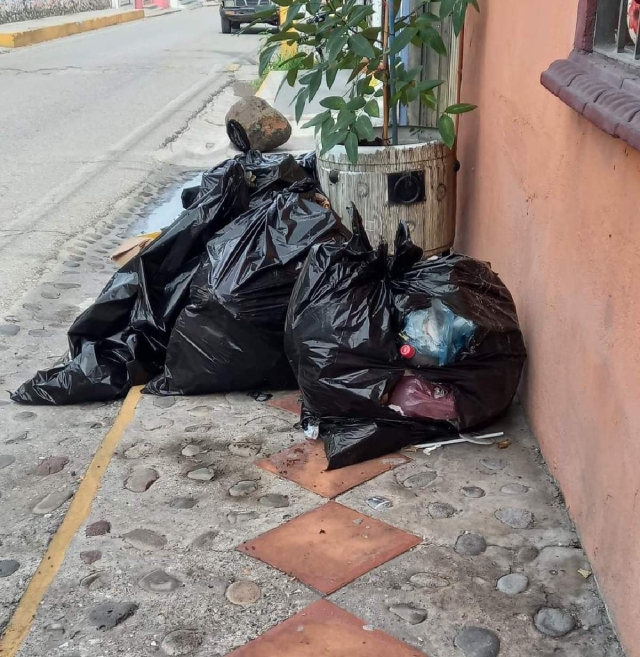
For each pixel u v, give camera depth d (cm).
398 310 274
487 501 250
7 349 401
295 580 217
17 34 1939
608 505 200
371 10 361
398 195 376
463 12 346
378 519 243
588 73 206
